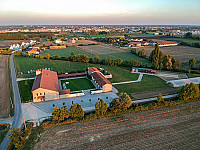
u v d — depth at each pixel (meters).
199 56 138.25
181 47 183.12
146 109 55.22
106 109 50.88
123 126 46.47
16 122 47.34
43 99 60.00
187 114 52.91
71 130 44.59
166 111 54.59
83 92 65.69
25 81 73.50
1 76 86.50
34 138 41.28
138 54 141.62
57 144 39.44
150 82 80.88
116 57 137.00
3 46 185.75
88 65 110.75
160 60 107.81
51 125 46.28
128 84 77.81
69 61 121.56
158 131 44.47
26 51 152.50
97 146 38.97
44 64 112.12
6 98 61.81
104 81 70.81
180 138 41.94
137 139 41.38
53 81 69.69
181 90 61.19
